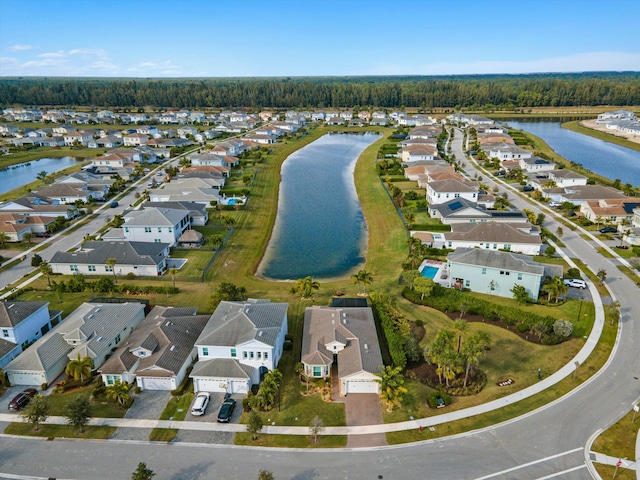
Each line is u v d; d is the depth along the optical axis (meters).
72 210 116.50
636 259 83.31
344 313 62.69
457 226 97.50
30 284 79.75
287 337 62.78
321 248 101.06
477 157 186.75
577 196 119.12
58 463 42.53
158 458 43.09
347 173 173.25
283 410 49.47
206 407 50.03
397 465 41.97
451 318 68.12
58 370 55.69
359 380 51.50
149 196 129.88
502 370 55.88
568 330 60.53
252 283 81.06
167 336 57.69
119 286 75.88
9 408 49.69
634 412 47.94
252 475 41.03
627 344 60.56
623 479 40.09
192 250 94.62
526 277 72.12
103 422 47.84
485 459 42.47
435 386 53.00
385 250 96.00
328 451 43.75
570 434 45.31
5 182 159.50
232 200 129.12
